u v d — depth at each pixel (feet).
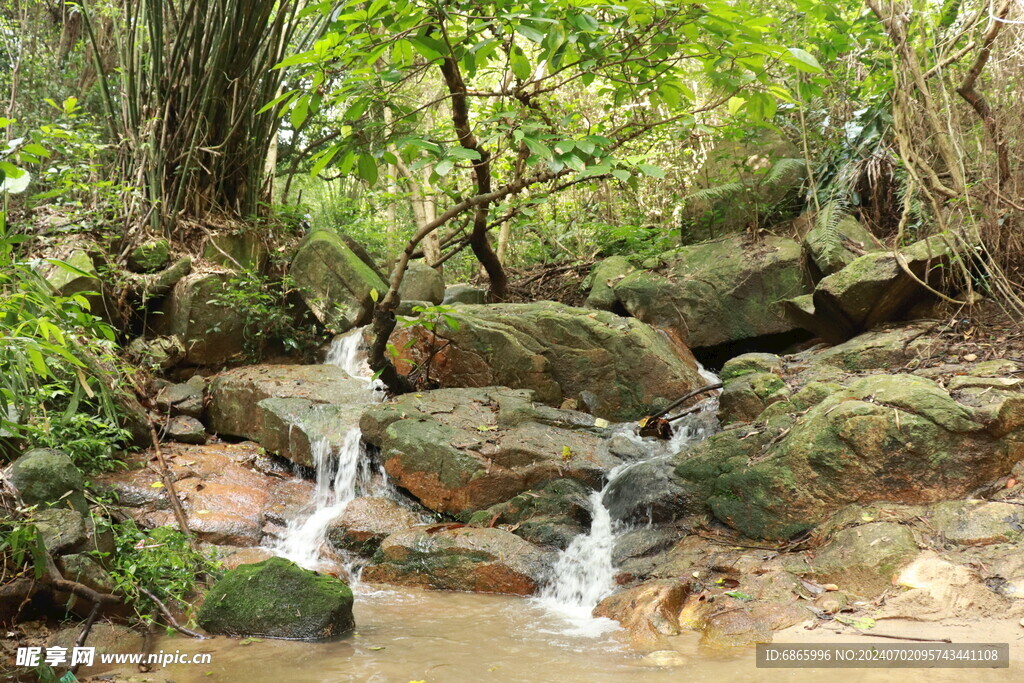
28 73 28.22
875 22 24.40
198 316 24.62
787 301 23.98
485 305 25.22
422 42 14.42
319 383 22.84
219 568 15.31
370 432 20.04
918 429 14.47
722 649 11.86
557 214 33.40
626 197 32.78
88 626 11.96
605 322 23.36
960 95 20.44
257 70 26.78
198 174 27.04
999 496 14.06
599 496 18.25
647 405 22.30
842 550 13.75
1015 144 19.72
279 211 28.86
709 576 14.53
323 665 11.75
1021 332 19.71
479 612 14.66
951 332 20.67
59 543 12.91
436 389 22.50
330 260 26.32
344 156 16.28
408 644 12.77
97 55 26.43
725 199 28.96
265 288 26.37
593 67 16.87
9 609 12.30
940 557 13.01
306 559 17.42
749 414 18.92
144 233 25.41
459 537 16.97
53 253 23.25
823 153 28.66
